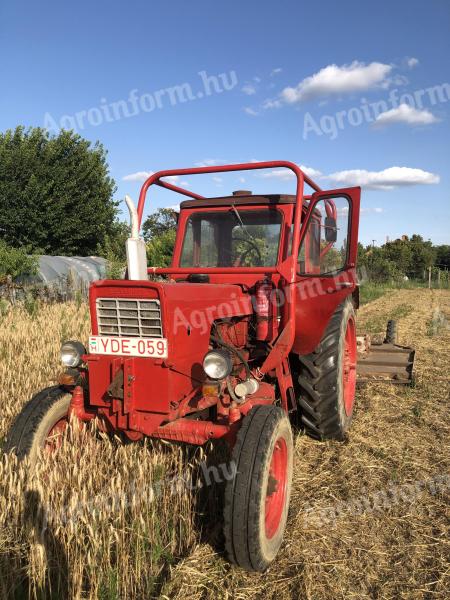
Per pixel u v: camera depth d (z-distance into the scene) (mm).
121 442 3525
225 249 4684
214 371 3037
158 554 2838
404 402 5969
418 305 19641
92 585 2553
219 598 2637
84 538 2795
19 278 14281
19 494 2941
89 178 24891
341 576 2840
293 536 3227
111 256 17109
